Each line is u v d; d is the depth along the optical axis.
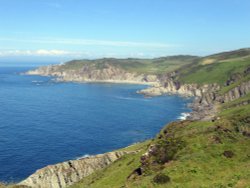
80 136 170.25
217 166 45.34
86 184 71.44
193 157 48.44
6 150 141.75
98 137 169.38
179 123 77.62
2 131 176.25
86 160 97.88
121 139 166.62
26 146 149.12
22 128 185.25
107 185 59.56
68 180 93.56
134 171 56.12
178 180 41.34
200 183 39.50
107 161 97.75
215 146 52.97
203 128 66.44
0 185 87.75
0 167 121.00
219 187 36.72
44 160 130.75
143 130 187.25
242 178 38.03
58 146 150.88
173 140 57.94
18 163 126.25
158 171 48.91
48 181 92.94
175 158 51.66
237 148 52.88
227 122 68.88
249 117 74.56
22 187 83.44
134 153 78.44
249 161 47.25
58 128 187.62
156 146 57.06
